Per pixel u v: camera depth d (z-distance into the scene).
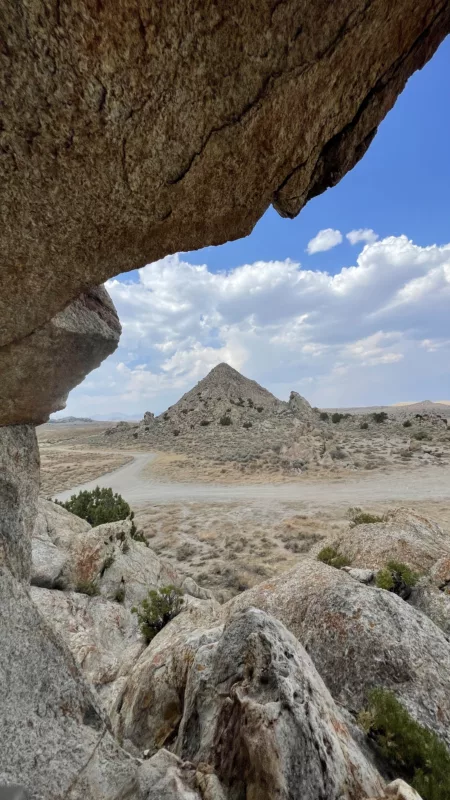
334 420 84.88
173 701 6.12
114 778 3.76
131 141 2.27
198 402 107.38
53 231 2.66
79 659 9.66
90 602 12.99
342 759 3.99
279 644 5.15
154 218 2.79
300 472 46.06
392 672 6.55
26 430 4.57
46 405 4.20
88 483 45.59
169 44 1.89
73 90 2.00
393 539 12.98
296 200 3.42
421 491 34.44
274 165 2.83
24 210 2.49
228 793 3.81
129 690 7.00
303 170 3.06
